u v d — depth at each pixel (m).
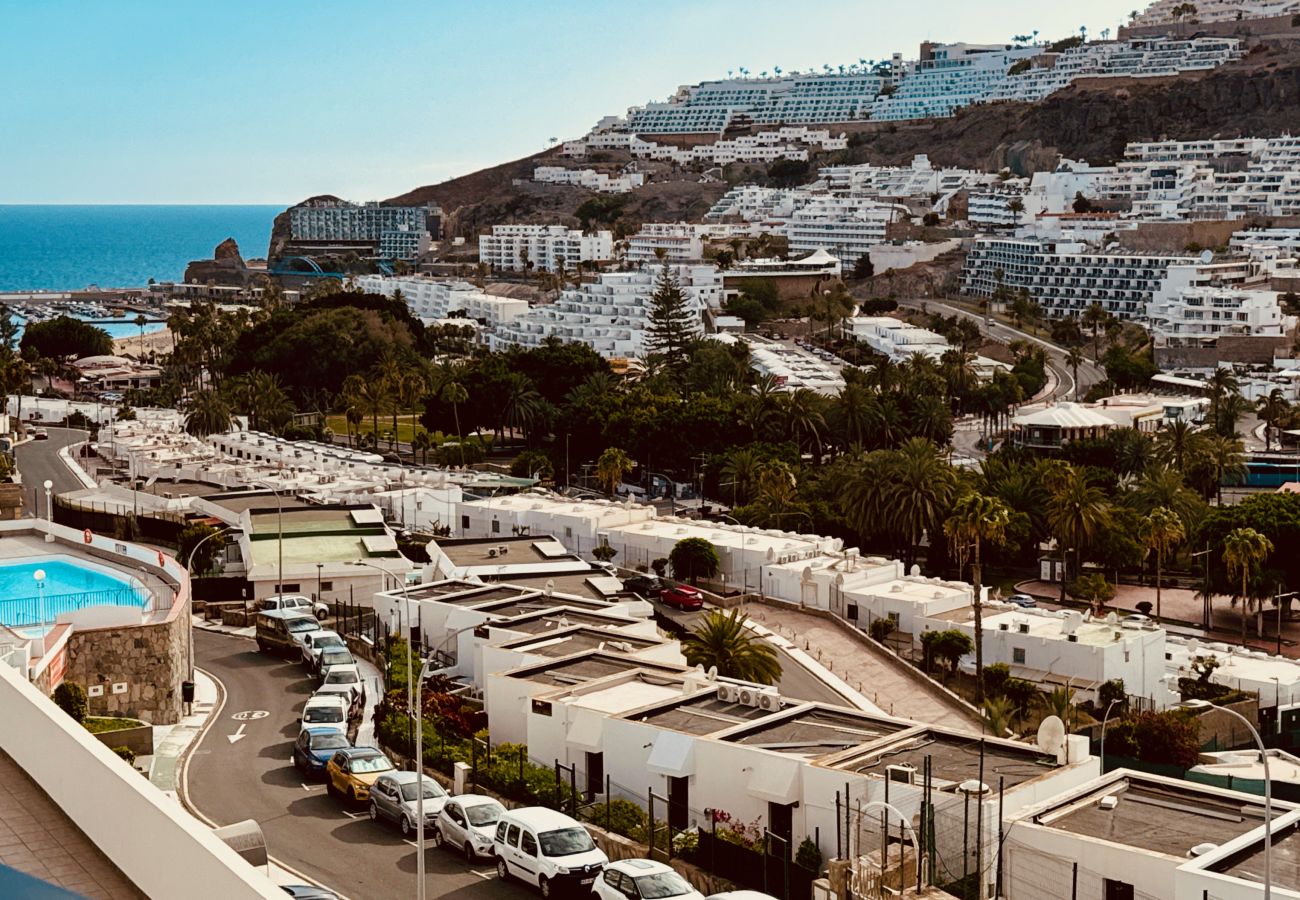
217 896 21.34
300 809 61.00
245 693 82.38
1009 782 51.97
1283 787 76.25
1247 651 118.50
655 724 61.47
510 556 116.06
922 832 48.06
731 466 191.50
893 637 116.56
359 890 51.19
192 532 121.31
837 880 47.81
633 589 122.69
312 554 115.56
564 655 74.94
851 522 161.50
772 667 90.81
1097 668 106.44
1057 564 165.00
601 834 56.88
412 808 57.06
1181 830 48.03
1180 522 155.38
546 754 64.81
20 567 92.44
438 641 88.81
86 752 26.97
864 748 56.28
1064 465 176.12
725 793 57.12
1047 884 47.09
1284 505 154.38
